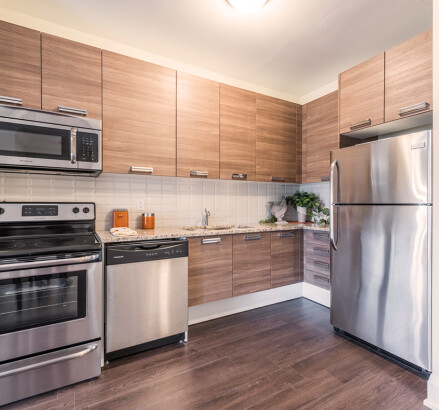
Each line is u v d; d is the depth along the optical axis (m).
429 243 1.56
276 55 2.49
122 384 1.56
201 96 2.46
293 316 2.52
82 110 1.92
